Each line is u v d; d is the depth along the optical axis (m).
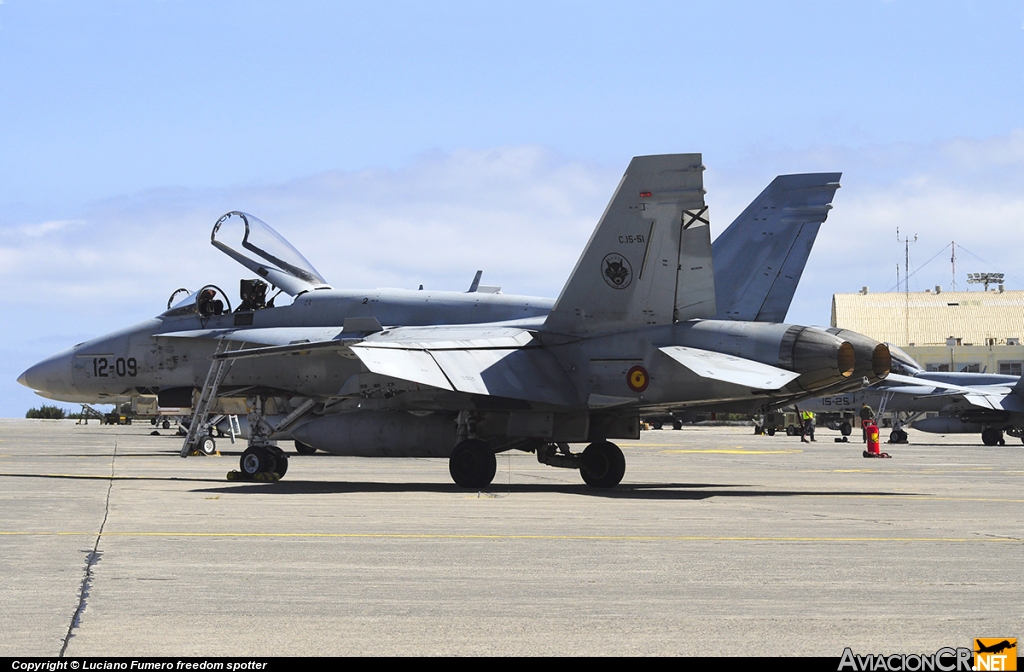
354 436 62.97
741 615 24.05
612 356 59.12
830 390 58.56
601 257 59.94
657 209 58.50
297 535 37.19
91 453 99.81
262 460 64.56
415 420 62.56
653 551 33.75
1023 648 21.27
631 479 70.44
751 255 74.00
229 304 78.19
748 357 56.16
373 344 56.34
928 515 45.84
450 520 42.28
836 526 41.12
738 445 146.62
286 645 21.02
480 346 59.94
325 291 75.19
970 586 27.70
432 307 72.00
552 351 60.84
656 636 22.03
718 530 39.50
